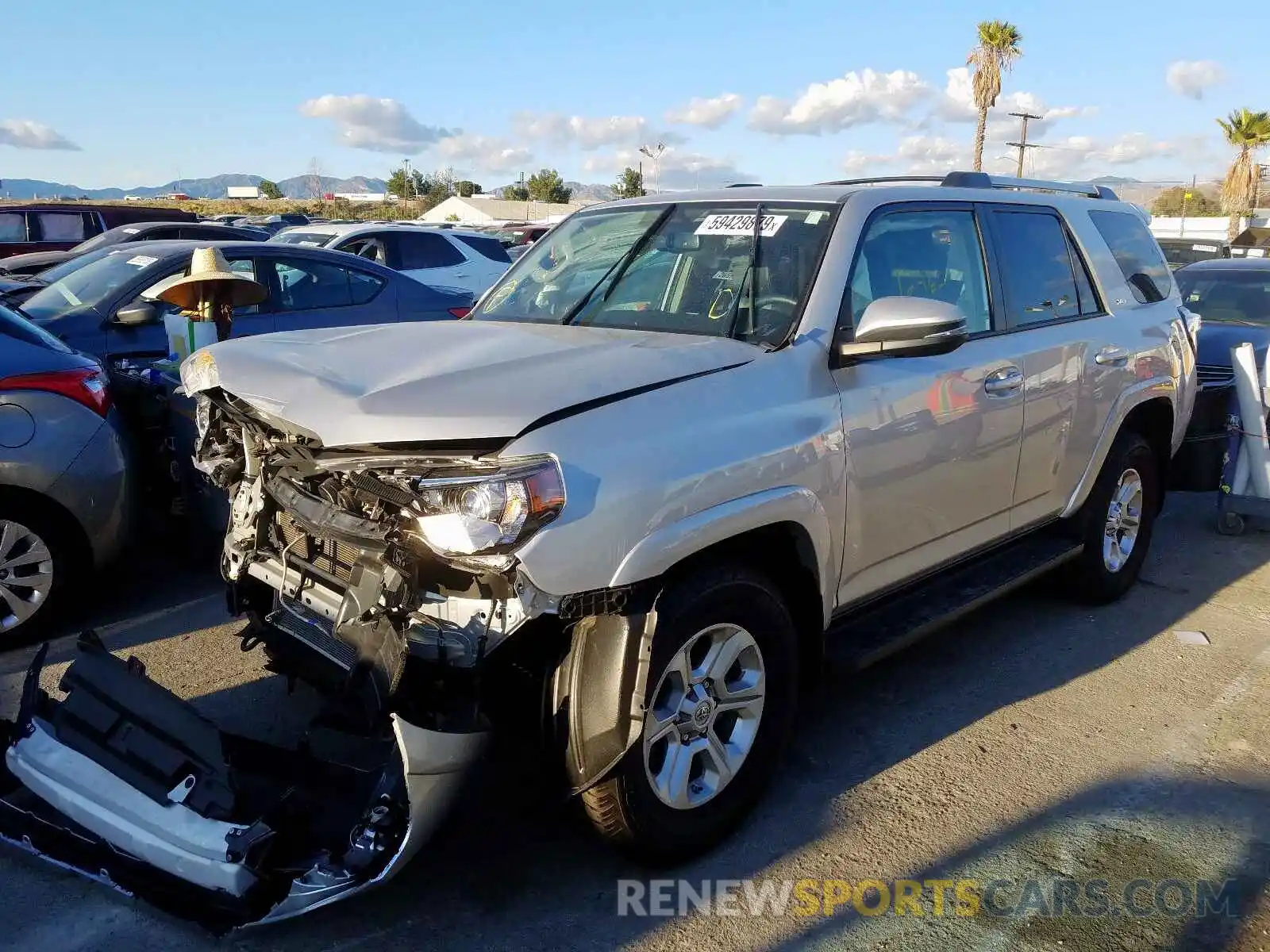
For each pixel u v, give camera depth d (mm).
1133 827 3420
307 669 3346
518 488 2562
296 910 2582
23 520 4484
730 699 3164
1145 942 2855
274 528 3375
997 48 41719
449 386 2834
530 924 2885
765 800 3539
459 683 2775
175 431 4930
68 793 2871
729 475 2967
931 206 4125
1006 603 5531
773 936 2859
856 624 3822
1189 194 60406
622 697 2770
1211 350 8242
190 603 5137
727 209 4039
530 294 4215
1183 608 5492
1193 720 4199
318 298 8242
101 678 3016
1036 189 5000
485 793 3518
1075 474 4828
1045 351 4438
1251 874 3170
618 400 2859
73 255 12492
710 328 3561
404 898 2984
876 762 3811
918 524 3877
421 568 2736
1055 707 4293
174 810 2756
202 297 5473
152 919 2883
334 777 2809
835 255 3615
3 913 2883
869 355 3461
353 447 2779
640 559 2740
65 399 4551
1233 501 6855
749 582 3111
